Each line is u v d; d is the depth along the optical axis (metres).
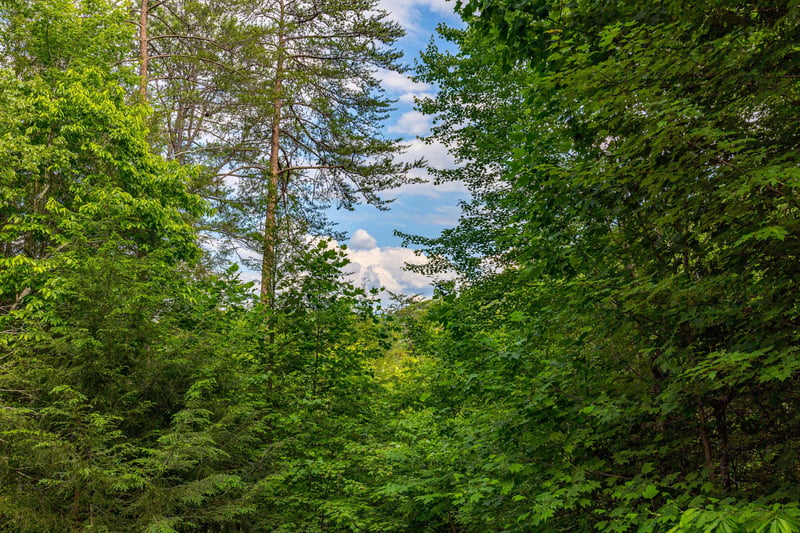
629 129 4.43
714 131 3.61
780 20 3.70
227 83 19.42
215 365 7.30
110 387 6.38
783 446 3.99
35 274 11.38
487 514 5.64
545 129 7.14
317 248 8.68
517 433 5.15
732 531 2.77
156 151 18.16
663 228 4.70
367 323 8.88
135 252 13.70
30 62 15.82
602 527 4.18
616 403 4.71
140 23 18.62
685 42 4.24
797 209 3.86
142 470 5.67
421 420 7.32
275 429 7.89
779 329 3.91
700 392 3.99
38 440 5.32
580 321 5.10
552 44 4.71
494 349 5.86
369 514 6.93
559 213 5.38
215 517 6.05
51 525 5.18
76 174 14.13
